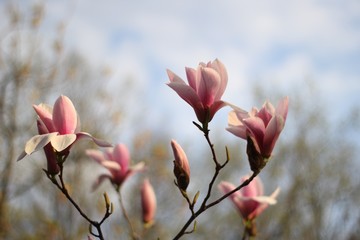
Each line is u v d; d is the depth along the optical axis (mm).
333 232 15773
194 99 2840
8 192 10680
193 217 2875
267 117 2932
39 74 11383
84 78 13094
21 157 2684
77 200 10344
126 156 4621
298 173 18391
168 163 13766
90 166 11109
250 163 2850
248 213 3906
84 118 12547
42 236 10055
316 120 19297
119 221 9289
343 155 18703
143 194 4820
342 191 17531
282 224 16562
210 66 2939
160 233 12852
